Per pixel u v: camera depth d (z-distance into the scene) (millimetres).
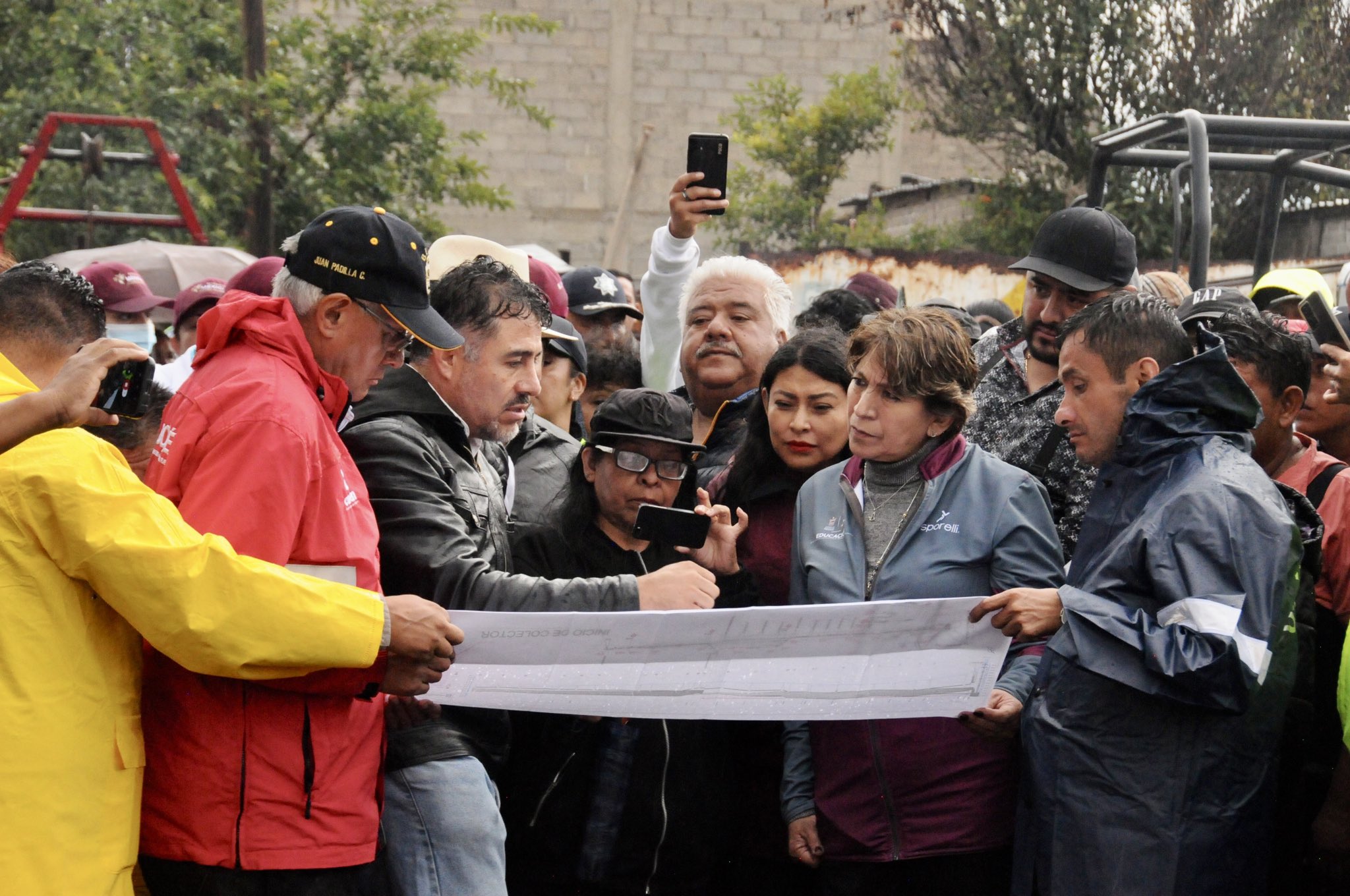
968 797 3264
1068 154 15070
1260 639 2748
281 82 13602
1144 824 2816
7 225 10727
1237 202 13438
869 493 3447
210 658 2484
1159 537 2861
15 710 2480
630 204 21594
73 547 2490
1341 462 3730
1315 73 13828
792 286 10648
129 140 13734
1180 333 3111
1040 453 4051
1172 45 14344
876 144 18719
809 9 21469
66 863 2492
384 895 3053
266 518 2568
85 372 2418
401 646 2699
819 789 3385
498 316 3260
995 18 14773
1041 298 4133
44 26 14219
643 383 5344
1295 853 3287
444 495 3076
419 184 15766
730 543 3471
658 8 21406
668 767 3389
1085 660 2842
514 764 3430
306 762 2658
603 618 2900
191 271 9430
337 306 2836
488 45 21359
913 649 3023
